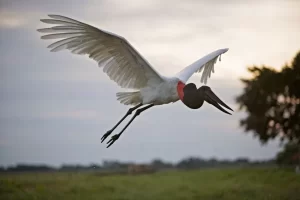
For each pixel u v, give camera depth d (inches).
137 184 707.4
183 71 411.8
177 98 387.2
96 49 359.3
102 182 701.3
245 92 997.8
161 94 381.4
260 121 1004.6
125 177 810.8
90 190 631.2
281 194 583.5
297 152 1022.4
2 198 564.1
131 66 369.7
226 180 748.6
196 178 800.3
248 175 775.7
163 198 587.2
